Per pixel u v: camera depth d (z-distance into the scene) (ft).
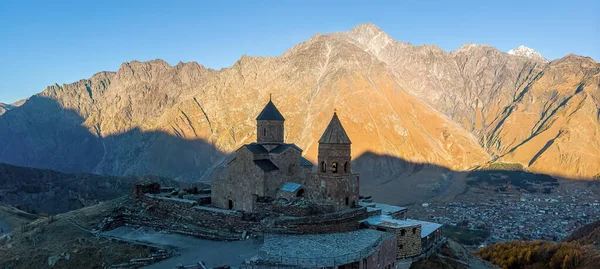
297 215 168.14
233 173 200.85
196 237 179.01
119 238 179.22
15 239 182.50
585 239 301.63
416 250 164.96
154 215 205.87
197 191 235.61
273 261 119.03
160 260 151.64
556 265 250.16
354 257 122.52
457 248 196.65
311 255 123.24
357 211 170.09
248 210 192.34
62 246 168.55
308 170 205.77
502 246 290.76
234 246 162.91
